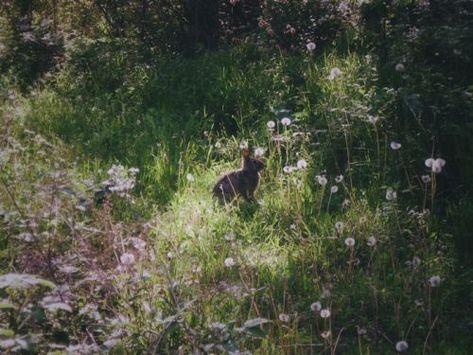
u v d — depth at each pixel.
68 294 3.51
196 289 3.99
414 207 4.99
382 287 4.30
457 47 6.12
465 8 6.70
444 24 6.56
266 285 4.22
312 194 5.23
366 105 5.76
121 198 4.94
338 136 5.63
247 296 4.09
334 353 3.79
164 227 4.75
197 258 4.41
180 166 5.67
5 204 4.37
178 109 6.73
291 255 4.55
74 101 6.95
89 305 3.50
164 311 3.73
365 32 7.01
